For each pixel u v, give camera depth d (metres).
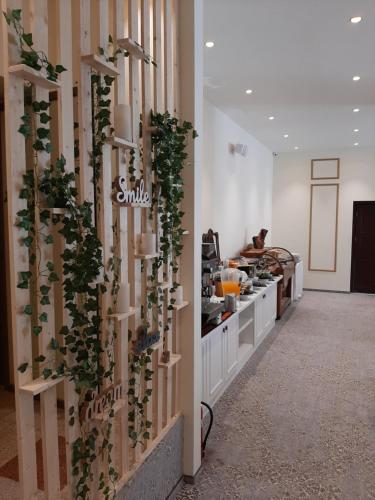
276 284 6.26
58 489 1.43
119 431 1.82
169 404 2.29
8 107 1.17
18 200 1.21
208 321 3.35
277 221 9.37
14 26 1.17
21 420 1.27
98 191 1.58
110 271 1.65
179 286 2.32
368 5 2.90
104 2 1.58
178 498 2.37
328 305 7.69
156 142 2.01
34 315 1.54
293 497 2.38
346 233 8.88
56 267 2.24
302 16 3.05
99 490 1.65
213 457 2.78
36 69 1.21
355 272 8.95
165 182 2.05
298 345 5.23
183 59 2.32
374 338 5.54
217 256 5.27
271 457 2.78
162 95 2.16
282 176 9.29
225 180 6.05
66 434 1.47
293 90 4.80
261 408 3.49
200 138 2.43
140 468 1.98
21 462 1.28
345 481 2.52
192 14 2.28
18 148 1.20
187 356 2.44
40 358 1.32
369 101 5.25
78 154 1.51
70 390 1.46
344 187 8.81
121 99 1.74
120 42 1.70
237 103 5.32
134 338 1.90
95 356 1.55
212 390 3.41
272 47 3.60
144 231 1.98
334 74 4.28
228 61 3.91
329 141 7.96
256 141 7.77
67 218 1.37
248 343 4.89
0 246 3.12
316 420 3.29
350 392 3.82
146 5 1.93
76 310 1.44
